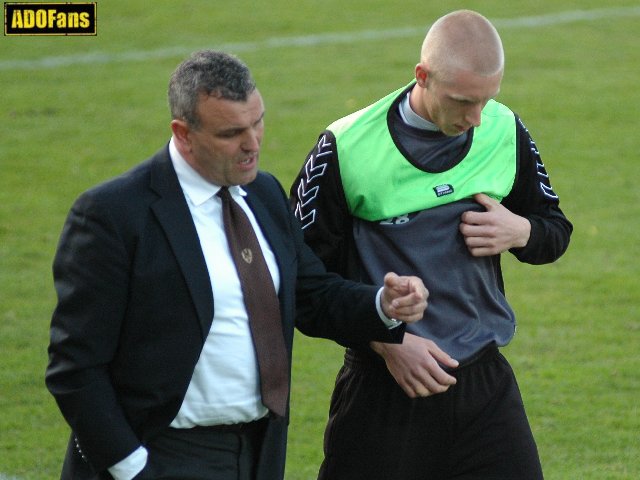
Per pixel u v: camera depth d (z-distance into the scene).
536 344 28.48
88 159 44.09
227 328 13.02
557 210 16.39
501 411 15.41
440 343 15.27
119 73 55.34
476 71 14.27
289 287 13.57
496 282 15.93
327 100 51.31
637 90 53.19
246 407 13.23
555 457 22.33
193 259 12.87
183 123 12.62
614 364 27.19
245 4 67.25
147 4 66.50
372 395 15.44
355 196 15.35
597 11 66.56
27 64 56.38
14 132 46.94
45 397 25.08
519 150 15.92
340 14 65.75
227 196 13.22
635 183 41.91
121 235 12.66
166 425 12.89
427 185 15.30
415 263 15.27
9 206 38.94
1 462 21.84
